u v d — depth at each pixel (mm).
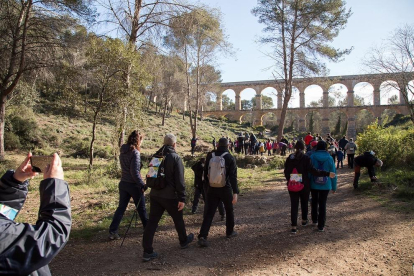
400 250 4254
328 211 6641
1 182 1379
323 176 5184
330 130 65000
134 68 12047
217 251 4445
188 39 14891
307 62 20906
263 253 4332
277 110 64125
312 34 20500
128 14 13031
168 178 4098
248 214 6766
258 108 66500
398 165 10906
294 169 5215
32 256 1161
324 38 20516
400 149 11203
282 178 12695
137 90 12523
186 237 4480
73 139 26891
